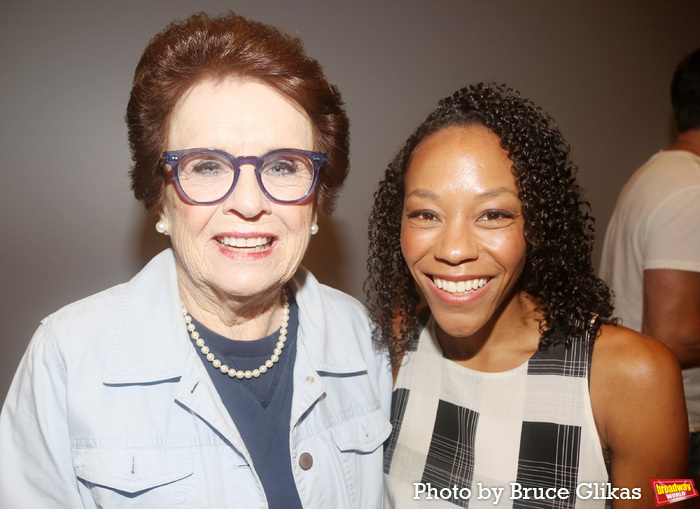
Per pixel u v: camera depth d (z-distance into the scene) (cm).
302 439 108
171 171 95
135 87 97
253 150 92
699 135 184
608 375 105
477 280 105
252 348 108
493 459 111
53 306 198
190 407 99
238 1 197
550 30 243
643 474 103
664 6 262
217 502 97
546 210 104
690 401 171
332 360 118
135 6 191
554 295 109
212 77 92
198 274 97
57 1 187
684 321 168
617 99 260
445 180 100
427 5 221
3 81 186
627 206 189
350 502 111
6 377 197
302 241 101
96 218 198
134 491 93
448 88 227
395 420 127
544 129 106
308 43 207
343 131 108
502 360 115
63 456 97
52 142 192
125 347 101
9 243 192
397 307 131
